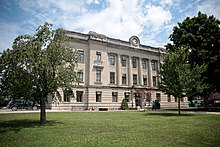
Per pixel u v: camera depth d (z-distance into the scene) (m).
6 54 15.47
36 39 16.14
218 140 10.02
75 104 41.66
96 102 44.03
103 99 45.06
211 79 34.94
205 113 29.52
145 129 13.68
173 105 56.06
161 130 13.19
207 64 32.16
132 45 51.53
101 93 45.09
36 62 15.12
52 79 16.47
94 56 45.12
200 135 11.30
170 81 27.27
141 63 52.69
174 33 40.28
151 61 54.62
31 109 38.31
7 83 15.35
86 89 43.50
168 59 28.16
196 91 27.17
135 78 51.66
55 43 17.08
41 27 16.52
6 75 15.30
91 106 43.12
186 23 38.72
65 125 15.91
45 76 16.34
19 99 16.31
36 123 17.17
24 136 11.37
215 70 33.69
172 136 11.03
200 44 35.97
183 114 27.91
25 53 14.93
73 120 19.67
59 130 13.31
